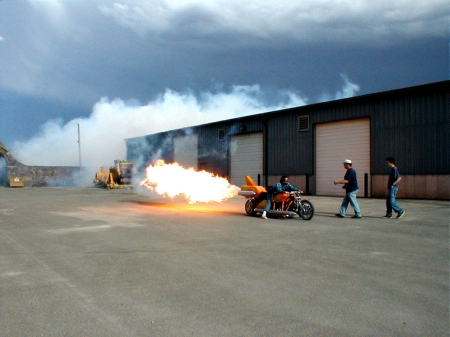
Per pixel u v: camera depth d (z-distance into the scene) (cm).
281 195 1205
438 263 635
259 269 603
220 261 655
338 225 1070
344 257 680
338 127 2291
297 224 1093
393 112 2003
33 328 389
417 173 1902
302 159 2469
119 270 604
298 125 2500
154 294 489
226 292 494
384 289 502
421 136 1892
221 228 1020
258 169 2812
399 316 412
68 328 388
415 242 816
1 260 679
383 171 2036
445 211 1380
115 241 841
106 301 465
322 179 2369
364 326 388
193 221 1158
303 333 372
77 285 530
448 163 1798
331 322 398
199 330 380
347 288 507
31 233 962
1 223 1156
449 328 383
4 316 422
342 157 2262
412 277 556
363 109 2139
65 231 985
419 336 366
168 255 704
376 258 671
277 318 409
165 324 395
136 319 409
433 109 1853
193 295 484
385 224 1084
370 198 2031
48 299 475
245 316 414
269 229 1002
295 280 543
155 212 1408
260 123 2770
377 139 2064
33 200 2075
